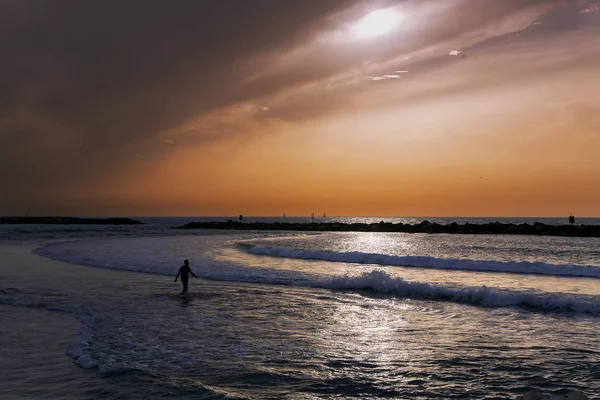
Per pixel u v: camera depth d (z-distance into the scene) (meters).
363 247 42.88
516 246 43.69
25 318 13.05
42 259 30.72
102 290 18.06
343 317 13.20
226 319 12.89
